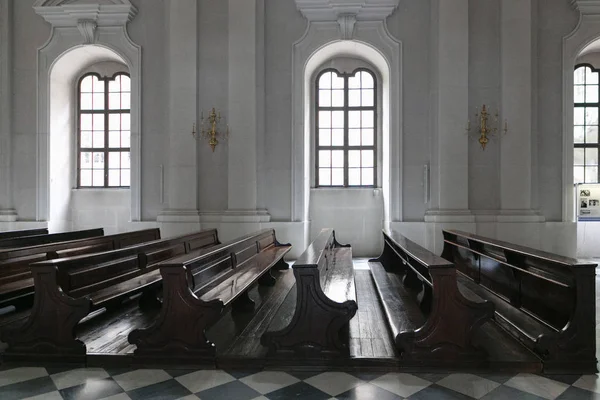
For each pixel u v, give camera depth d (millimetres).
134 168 11289
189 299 3945
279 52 10969
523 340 4191
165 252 6320
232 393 3373
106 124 12797
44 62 11539
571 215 10578
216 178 10875
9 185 11461
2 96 11438
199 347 3914
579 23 10484
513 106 10258
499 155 10367
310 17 10852
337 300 4305
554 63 10609
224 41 10898
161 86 11258
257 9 10859
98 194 12469
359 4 10664
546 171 10633
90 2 11234
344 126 12422
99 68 12625
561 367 3697
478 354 3762
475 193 10438
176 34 10844
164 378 3664
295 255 10812
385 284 6320
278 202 10961
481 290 5680
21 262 5699
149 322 5012
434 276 3824
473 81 10445
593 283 3666
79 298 4016
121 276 5094
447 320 3799
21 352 4031
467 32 10305
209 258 4801
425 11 10758
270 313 5410
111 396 3334
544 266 4195
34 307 4043
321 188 12359
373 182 12367
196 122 10852
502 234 10180
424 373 3734
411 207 10766
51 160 11719
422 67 10758
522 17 10242
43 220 11539
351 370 3803
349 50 11594
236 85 10727
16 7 11523
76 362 3975
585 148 12148
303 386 3492
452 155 10305
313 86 12375
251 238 6934
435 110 10477
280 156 10969
